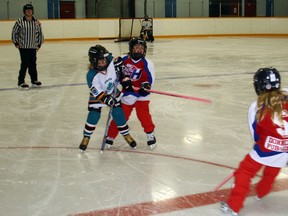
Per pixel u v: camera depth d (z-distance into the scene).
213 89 7.89
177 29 24.52
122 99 4.23
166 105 6.45
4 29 20.62
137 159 4.07
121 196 3.23
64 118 5.74
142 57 4.07
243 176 2.80
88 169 3.81
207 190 3.32
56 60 13.15
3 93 7.60
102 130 5.12
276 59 12.98
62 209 3.02
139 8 25.61
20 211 2.99
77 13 24.34
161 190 3.33
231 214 2.88
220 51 15.81
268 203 3.07
